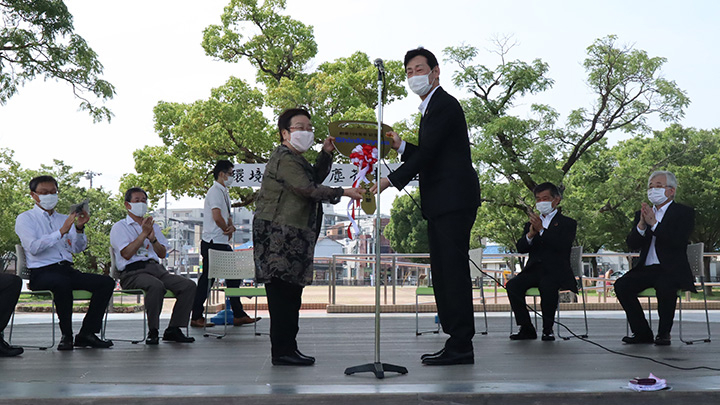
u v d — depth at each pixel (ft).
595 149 57.41
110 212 91.40
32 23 37.50
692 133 91.61
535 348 14.80
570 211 57.06
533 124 53.93
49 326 21.93
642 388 9.04
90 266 83.25
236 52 60.75
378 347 10.69
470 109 53.88
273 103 56.13
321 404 8.76
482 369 11.25
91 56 38.83
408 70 12.22
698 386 9.27
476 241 83.30
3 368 11.69
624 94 54.95
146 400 8.65
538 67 53.52
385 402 8.77
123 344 16.06
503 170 53.52
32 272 14.88
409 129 55.52
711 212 88.89
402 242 144.97
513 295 17.07
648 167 71.20
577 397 8.86
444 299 12.33
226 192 20.86
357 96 59.77
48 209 15.33
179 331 16.55
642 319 15.74
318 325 21.80
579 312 30.22
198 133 56.13
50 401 8.59
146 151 60.34
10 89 37.83
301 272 11.82
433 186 12.16
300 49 61.93
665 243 15.43
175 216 272.72
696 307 33.81
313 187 11.62
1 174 64.39
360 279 128.26
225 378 10.33
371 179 12.13
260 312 30.91
